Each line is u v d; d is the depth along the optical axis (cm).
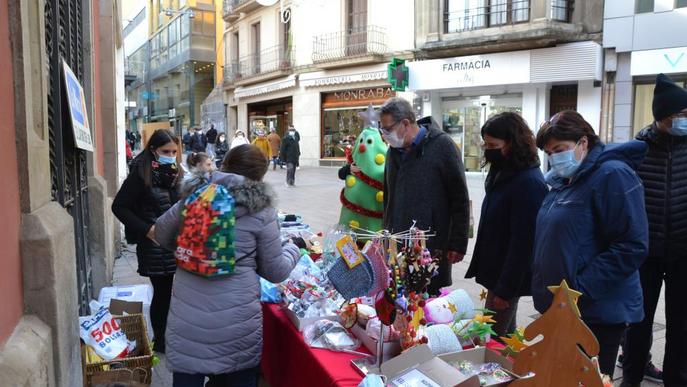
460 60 1602
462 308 259
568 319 179
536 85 1514
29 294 210
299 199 1212
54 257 212
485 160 309
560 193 257
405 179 331
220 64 3391
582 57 1388
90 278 493
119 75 927
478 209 1019
